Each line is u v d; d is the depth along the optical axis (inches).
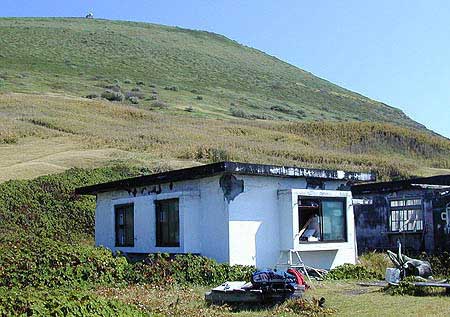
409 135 2561.5
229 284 496.7
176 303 447.8
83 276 537.3
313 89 4746.6
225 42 5954.7
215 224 637.9
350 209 708.0
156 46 4904.0
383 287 569.3
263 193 654.5
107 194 799.7
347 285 601.9
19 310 305.1
